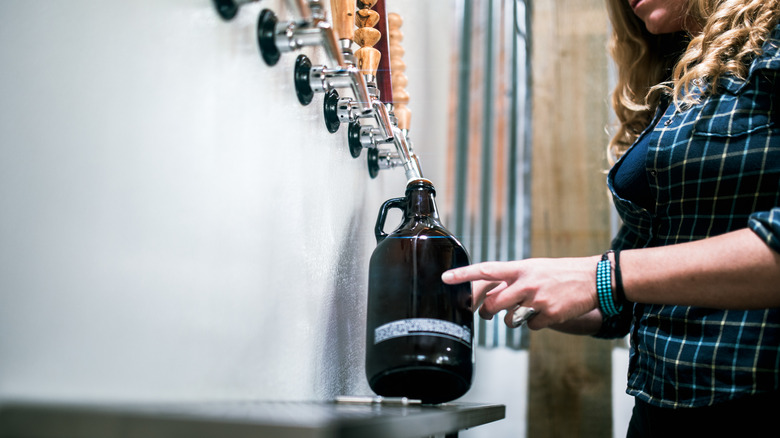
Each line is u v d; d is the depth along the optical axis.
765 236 0.66
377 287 0.69
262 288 0.64
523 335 3.05
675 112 0.86
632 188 0.95
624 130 1.26
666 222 0.89
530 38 3.29
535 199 3.18
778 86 0.77
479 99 3.20
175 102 0.50
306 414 0.42
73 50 0.40
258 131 0.64
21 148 0.36
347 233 0.91
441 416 0.53
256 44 0.65
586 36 3.28
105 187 0.42
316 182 0.79
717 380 0.77
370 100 0.77
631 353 0.95
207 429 0.33
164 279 0.48
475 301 0.86
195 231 0.52
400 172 1.29
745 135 0.78
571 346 3.00
